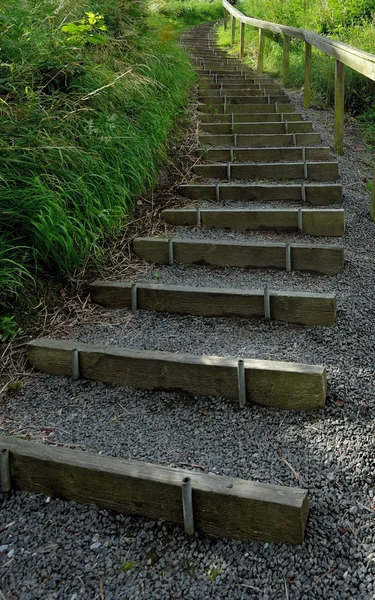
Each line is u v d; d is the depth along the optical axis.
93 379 2.16
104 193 3.11
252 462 1.69
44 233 2.55
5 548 1.50
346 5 7.74
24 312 2.43
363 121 5.58
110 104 3.79
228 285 2.72
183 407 1.98
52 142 2.91
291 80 7.15
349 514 1.49
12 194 2.57
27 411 1.99
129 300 2.61
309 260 2.80
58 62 3.48
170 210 3.43
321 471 1.63
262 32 7.86
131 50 4.93
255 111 5.82
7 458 1.69
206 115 5.42
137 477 1.55
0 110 2.92
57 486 1.65
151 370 2.06
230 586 1.36
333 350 2.17
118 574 1.41
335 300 2.34
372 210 3.40
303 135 4.82
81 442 1.82
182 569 1.41
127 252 3.08
